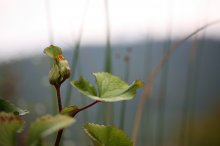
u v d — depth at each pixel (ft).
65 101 2.28
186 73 2.89
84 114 2.49
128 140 1.08
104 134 1.09
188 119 2.83
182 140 2.82
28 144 0.80
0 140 0.89
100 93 1.06
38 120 0.81
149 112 2.88
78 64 2.56
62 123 0.80
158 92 2.85
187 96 2.84
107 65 2.37
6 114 0.89
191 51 2.80
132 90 1.05
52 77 1.01
